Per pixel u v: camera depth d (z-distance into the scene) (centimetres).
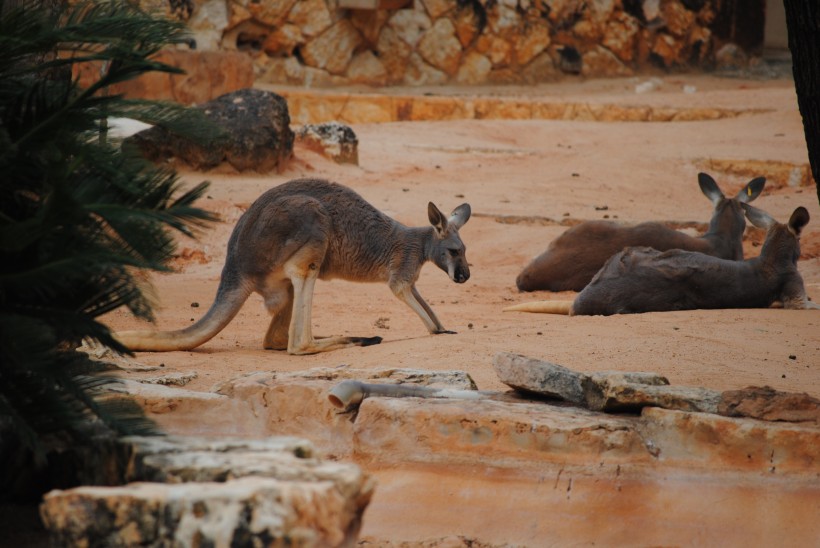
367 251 1456
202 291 1981
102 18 775
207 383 1158
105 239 744
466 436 917
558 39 5769
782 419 905
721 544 832
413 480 906
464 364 1230
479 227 2683
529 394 1047
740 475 874
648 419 924
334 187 1466
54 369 716
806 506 845
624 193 3294
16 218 754
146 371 1189
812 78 970
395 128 4350
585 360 1226
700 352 1270
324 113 4678
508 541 847
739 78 5969
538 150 3978
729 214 1980
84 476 733
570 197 3167
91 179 761
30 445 701
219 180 2900
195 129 832
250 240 1404
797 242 1656
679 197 3322
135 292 777
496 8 5616
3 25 740
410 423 931
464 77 5653
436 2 5559
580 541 841
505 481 889
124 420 740
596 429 896
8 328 686
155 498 569
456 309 1805
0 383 720
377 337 1411
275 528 554
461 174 3462
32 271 695
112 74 764
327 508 573
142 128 2830
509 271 2316
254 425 1016
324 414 1000
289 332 1383
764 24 6197
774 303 1648
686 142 4144
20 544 722
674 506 862
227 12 5000
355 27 5428
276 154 3052
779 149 3888
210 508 561
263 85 5150
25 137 749
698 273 1609
